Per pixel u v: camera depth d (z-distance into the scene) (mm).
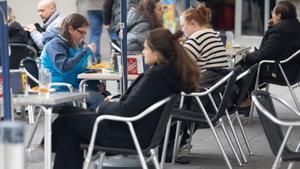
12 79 11484
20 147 6840
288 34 16844
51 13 19031
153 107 10172
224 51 14203
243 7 30953
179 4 27172
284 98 21562
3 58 10438
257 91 10258
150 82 10320
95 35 26156
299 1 27859
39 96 10977
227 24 31422
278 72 17000
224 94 12484
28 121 17625
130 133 10422
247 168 13555
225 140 15883
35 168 13297
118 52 15375
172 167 13484
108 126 10523
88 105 13891
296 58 17031
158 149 13156
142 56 13992
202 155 14531
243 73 13375
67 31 14477
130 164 12359
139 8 16859
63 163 10719
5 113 10492
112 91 21750
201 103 12508
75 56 14344
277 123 9664
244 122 17766
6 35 10422
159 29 10648
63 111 11180
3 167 6840
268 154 14688
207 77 13562
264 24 30406
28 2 28250
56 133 11094
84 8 27484
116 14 21453
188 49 13828
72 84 14500
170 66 10430
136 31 16656
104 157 11773
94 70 14852
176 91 10453
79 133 10711
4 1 10391
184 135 14047
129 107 10375
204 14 14266
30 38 19188
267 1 30125
